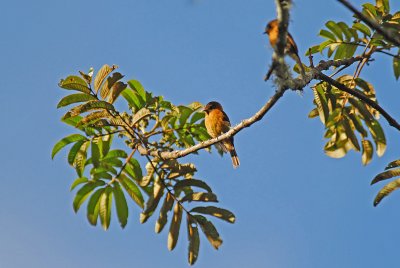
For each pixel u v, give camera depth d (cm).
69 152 1230
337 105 1270
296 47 1124
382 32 941
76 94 1217
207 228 1162
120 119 1237
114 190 1225
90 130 1244
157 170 1212
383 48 1248
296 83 1082
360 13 925
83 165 1226
